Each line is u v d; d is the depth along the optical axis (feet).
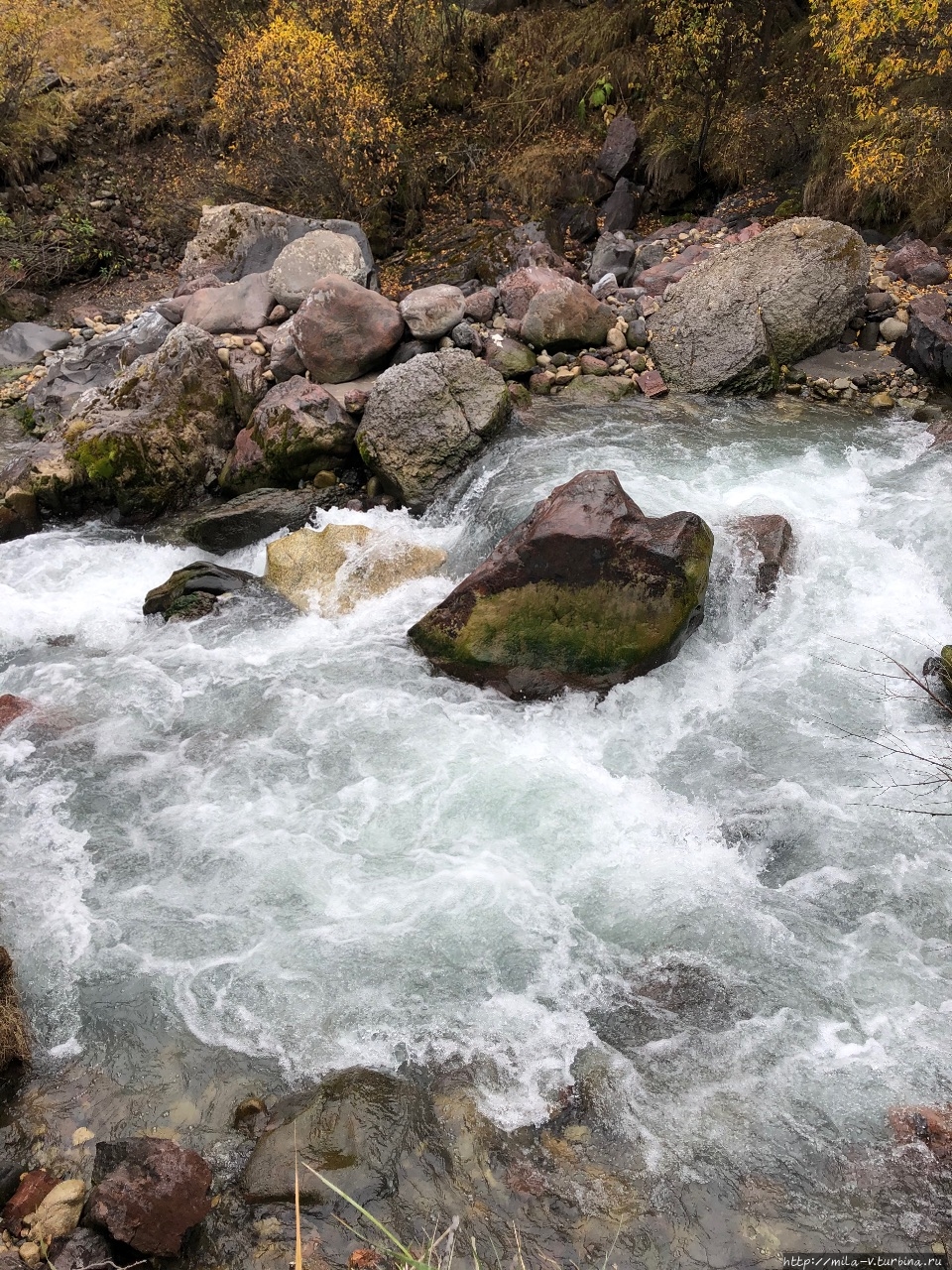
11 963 13.25
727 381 26.84
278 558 21.89
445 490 24.30
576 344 28.37
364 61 36.94
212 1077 12.16
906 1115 11.53
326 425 24.84
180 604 21.39
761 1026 12.62
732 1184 10.96
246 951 13.75
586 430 25.45
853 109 33.32
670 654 18.57
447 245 36.17
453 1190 10.91
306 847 15.39
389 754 17.22
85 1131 11.58
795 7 37.73
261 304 29.58
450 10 41.52
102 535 24.70
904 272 29.32
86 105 43.57
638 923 14.05
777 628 19.44
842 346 28.12
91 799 16.48
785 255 27.50
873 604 19.54
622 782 16.62
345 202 37.01
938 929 13.84
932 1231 10.48
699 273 28.68
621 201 36.94
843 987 13.10
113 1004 13.07
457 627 18.84
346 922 14.14
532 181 37.70
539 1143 11.37
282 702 18.56
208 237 33.55
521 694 18.58
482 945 13.73
